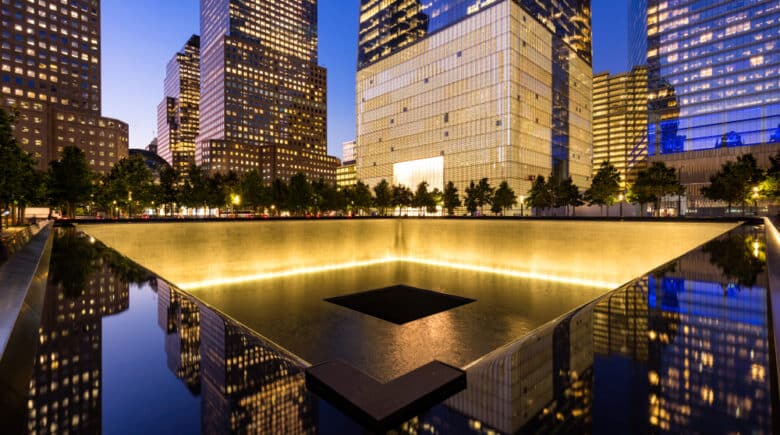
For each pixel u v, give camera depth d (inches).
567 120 3732.8
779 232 394.3
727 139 3287.4
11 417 68.5
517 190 3036.4
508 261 1898.4
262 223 1750.7
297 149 6963.6
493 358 95.0
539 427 56.8
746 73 3213.6
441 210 3432.6
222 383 86.8
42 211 2266.2
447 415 65.6
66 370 94.1
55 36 4195.4
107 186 2188.7
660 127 3681.1
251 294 1523.1
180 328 137.7
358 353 994.7
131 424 65.9
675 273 195.6
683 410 59.6
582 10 4057.6
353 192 3147.1
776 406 58.9
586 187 4003.4
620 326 112.8
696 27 3481.8
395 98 3882.9
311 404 75.4
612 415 60.0
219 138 6668.3
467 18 3257.9
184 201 2571.4
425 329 1177.4
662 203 2378.2
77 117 4254.4
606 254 1545.3
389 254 2332.7
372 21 4158.5
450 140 3383.4
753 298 143.1
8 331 112.5
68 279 238.4
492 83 3093.0
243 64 6727.4
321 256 1991.9
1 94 3809.1
